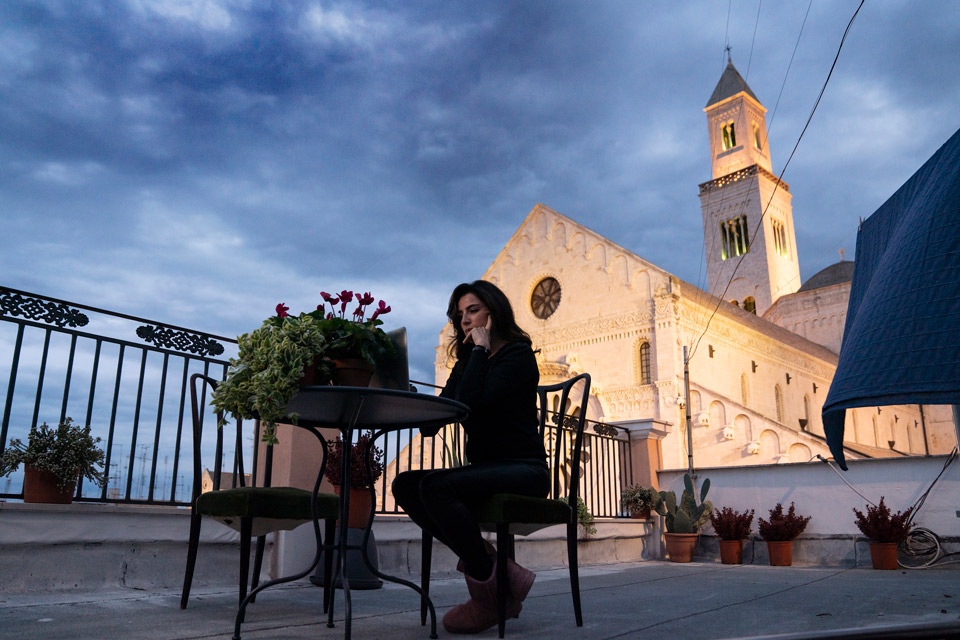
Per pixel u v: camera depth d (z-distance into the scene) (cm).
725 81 5512
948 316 315
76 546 402
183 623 301
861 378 330
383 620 327
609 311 2881
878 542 790
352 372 292
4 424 398
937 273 326
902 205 444
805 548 881
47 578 387
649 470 1018
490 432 300
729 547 898
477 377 297
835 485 884
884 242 458
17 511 377
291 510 309
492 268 3431
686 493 955
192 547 350
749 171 4966
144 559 433
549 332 3067
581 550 822
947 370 304
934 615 371
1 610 327
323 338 283
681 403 2561
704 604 419
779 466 934
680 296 2725
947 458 807
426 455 1705
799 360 3644
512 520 281
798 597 466
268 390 259
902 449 4212
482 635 286
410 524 611
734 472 975
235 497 302
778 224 5028
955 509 792
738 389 3014
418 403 278
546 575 654
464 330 323
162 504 462
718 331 2975
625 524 921
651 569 762
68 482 400
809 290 4525
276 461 548
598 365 2853
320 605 383
